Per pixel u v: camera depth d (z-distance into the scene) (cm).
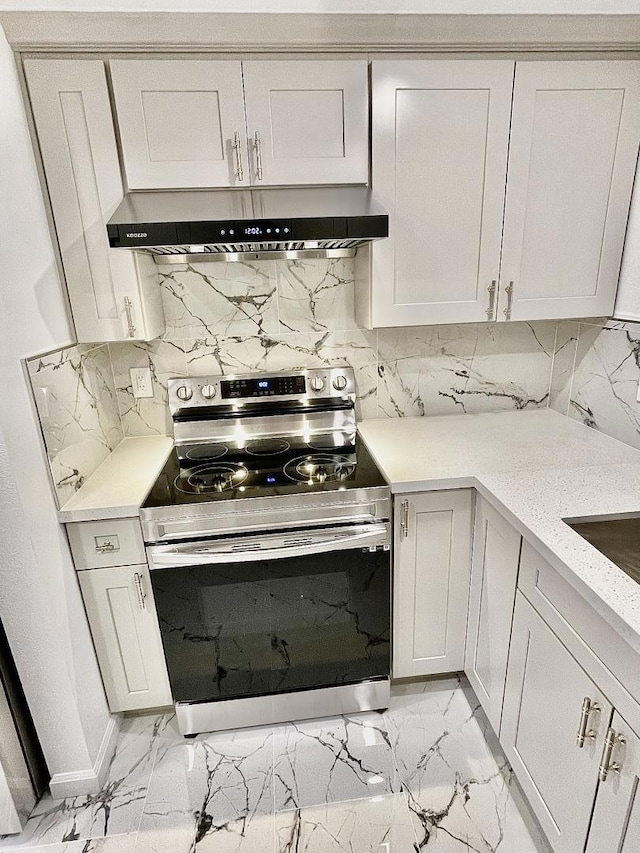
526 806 153
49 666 146
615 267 176
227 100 147
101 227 154
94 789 161
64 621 148
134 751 175
